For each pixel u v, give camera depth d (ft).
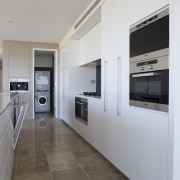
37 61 27.63
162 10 5.55
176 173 5.02
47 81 27.22
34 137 13.88
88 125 12.21
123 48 7.71
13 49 20.53
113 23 8.57
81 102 13.67
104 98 9.52
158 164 5.59
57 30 16.83
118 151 8.09
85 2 11.17
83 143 12.46
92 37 13.47
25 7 11.96
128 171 7.26
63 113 19.97
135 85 6.88
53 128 16.81
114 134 8.46
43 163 9.24
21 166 8.88
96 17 11.37
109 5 8.97
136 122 6.75
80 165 9.01
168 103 5.23
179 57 4.90
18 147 11.62
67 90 17.72
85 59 15.10
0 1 11.11
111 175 8.01
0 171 4.74
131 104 7.09
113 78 8.55
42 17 13.67
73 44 16.72
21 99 20.90
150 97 6.05
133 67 7.02
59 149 11.28
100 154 10.37
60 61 21.43
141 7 6.53
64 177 7.86
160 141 5.53
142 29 6.49
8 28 16.26
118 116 8.07
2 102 6.48
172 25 5.05
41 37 19.29
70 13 12.85
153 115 5.85
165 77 5.39
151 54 6.02
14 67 20.63
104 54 9.52
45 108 27.20
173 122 5.01
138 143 6.62
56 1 11.10
